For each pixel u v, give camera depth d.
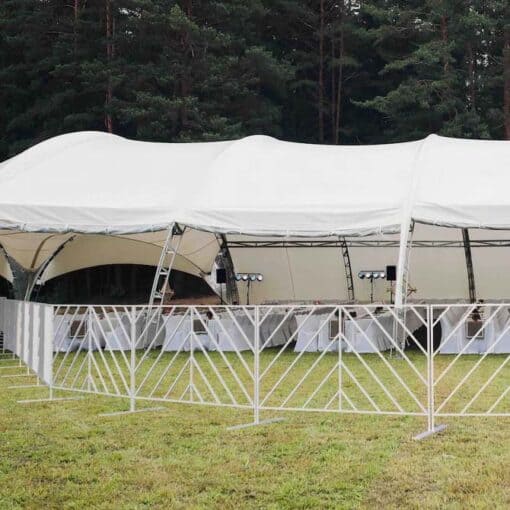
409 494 4.60
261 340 13.88
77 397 8.24
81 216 13.02
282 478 4.96
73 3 29.80
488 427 6.45
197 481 4.93
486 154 13.83
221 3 27.53
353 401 7.90
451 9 28.97
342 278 19.17
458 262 18.86
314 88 34.41
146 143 16.70
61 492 4.75
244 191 13.06
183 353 13.20
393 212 12.09
